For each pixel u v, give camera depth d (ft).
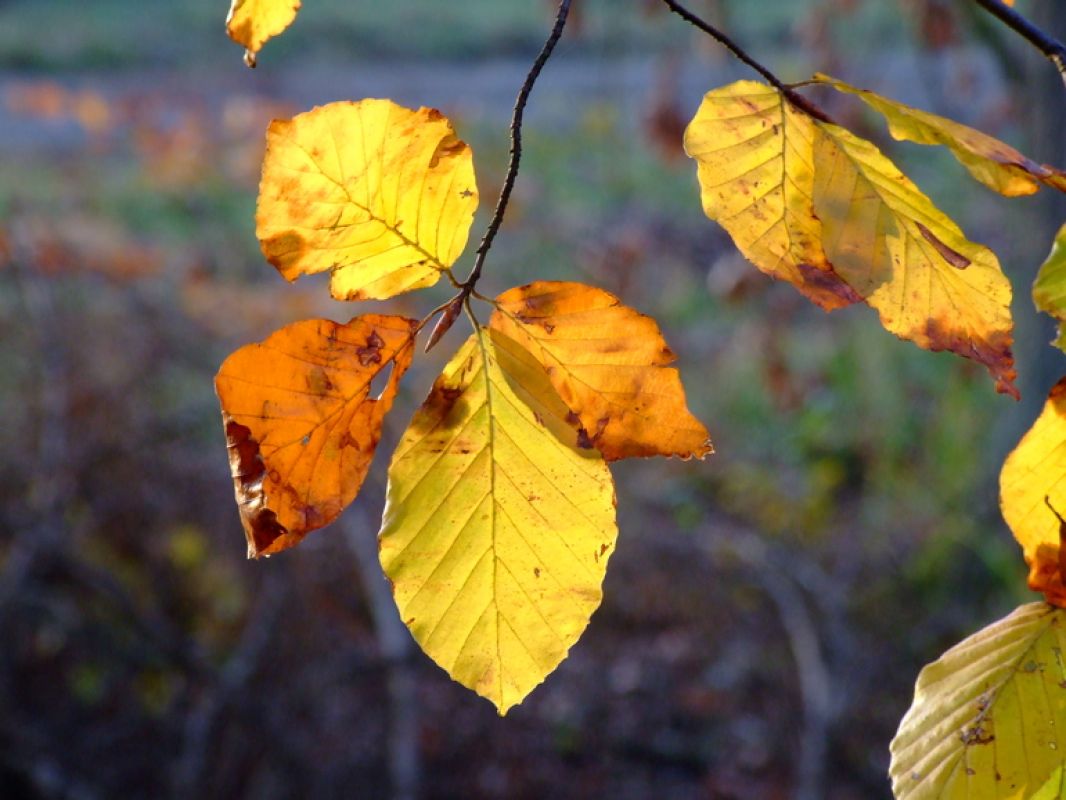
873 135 15.94
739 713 17.08
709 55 20.07
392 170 2.52
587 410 2.75
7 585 15.02
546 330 2.71
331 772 15.21
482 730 16.87
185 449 19.27
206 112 28.35
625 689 17.85
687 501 21.33
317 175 2.51
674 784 16.17
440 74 54.44
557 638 2.74
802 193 2.72
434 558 2.74
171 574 17.22
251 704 15.16
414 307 21.27
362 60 55.77
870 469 20.57
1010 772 2.91
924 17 18.35
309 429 2.57
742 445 23.32
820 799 14.26
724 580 19.58
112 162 36.27
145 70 52.47
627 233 29.25
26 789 14.25
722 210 2.73
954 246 2.65
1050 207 13.21
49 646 15.58
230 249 27.22
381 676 16.62
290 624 16.51
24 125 44.29
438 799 15.60
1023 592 15.93
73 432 17.67
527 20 61.93
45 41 56.13
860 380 22.24
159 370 19.72
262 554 2.52
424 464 2.73
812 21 21.16
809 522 20.15
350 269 2.60
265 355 2.55
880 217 2.69
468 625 2.74
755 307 26.61
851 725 15.94
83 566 15.44
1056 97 11.71
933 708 3.05
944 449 19.35
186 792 14.34
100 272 20.48
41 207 30.96
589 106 37.42
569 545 2.75
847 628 17.52
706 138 2.77
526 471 2.73
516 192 28.45
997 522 17.01
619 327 2.72
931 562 17.83
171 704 15.40
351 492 2.60
